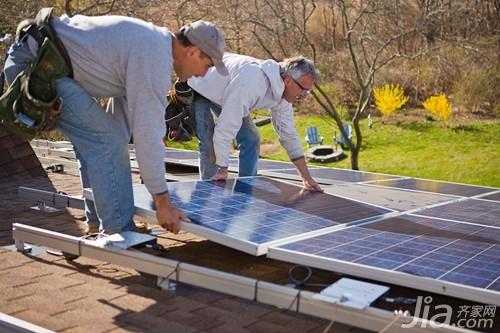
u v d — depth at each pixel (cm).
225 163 394
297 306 209
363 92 1438
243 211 302
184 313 246
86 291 270
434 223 316
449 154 1538
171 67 281
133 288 275
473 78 1780
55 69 281
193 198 323
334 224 294
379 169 1494
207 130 445
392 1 1614
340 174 592
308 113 1927
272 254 237
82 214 431
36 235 300
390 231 285
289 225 281
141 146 273
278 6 1542
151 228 384
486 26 1833
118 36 279
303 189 403
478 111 1773
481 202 418
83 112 287
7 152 617
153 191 276
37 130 287
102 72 285
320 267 226
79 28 285
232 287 226
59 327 227
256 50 1694
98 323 232
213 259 313
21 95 281
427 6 1662
